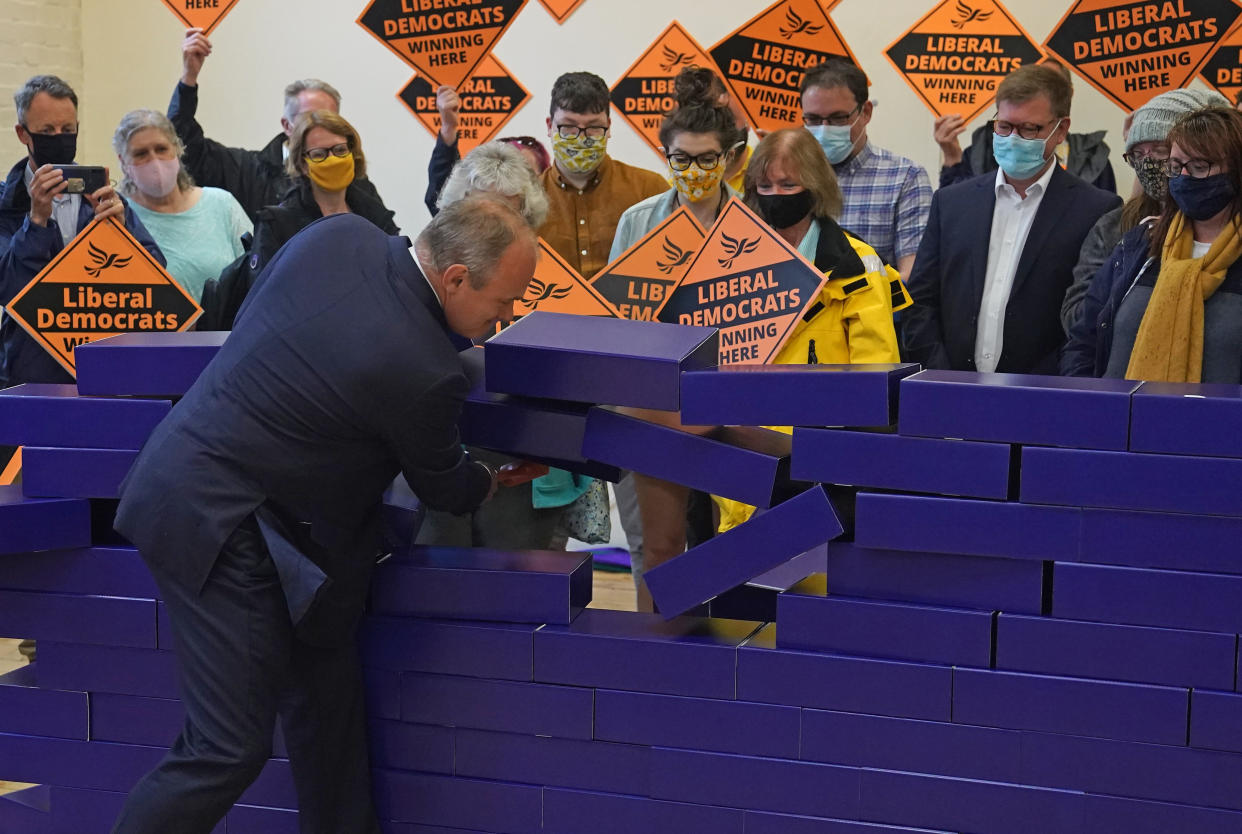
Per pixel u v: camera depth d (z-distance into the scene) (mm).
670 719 2182
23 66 5676
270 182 4867
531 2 5289
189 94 4750
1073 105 4750
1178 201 2844
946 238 3680
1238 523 1925
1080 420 1966
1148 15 4051
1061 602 2012
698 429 2256
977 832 2070
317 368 2047
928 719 2076
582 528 3279
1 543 2281
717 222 2893
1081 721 2010
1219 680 1954
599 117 3830
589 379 2201
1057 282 3543
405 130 5531
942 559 2074
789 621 2141
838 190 3025
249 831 2395
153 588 2348
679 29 4867
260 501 2076
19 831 2488
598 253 4148
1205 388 2027
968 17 4352
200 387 2150
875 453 2061
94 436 2326
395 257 2125
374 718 2324
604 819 2230
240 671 2082
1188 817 1979
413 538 2393
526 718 2246
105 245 3123
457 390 2074
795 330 2986
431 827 2312
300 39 5613
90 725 2412
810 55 4344
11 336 3678
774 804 2152
